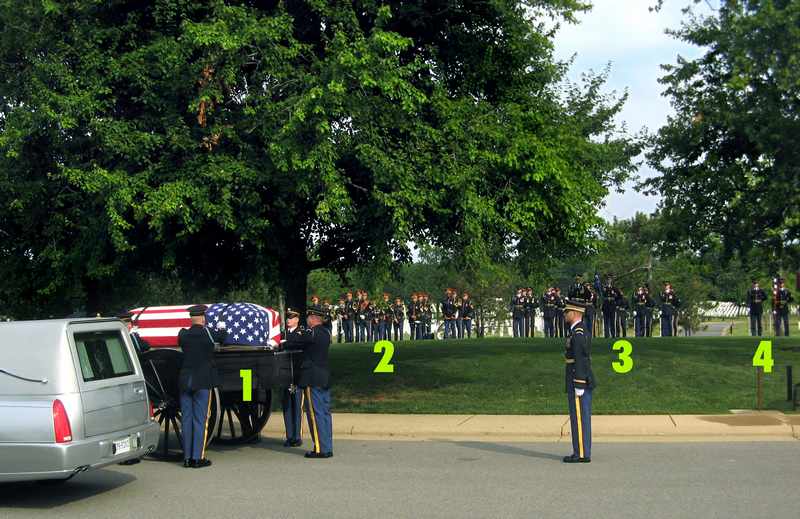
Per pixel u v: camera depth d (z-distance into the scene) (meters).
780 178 20.27
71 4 15.28
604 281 29.33
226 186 14.34
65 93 14.97
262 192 15.86
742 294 63.62
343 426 14.53
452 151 15.55
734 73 20.06
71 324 9.59
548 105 18.62
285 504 9.09
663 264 46.88
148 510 9.03
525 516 8.27
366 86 14.54
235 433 15.27
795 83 19.45
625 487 9.59
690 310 46.03
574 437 11.30
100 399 9.63
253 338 12.61
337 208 13.95
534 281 18.97
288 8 16.44
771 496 9.02
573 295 27.78
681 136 22.52
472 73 17.80
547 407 15.96
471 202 14.79
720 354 21.23
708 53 22.30
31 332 9.44
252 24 14.73
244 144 15.01
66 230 16.70
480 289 41.97
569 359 11.41
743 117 20.73
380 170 14.39
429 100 15.66
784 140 19.94
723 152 22.97
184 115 15.38
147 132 15.21
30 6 15.05
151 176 14.81
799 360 20.36
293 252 18.69
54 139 15.05
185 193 14.12
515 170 15.87
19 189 15.42
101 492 10.08
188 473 11.22
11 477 9.12
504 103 17.56
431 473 10.73
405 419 15.22
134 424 10.25
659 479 10.02
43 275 17.84
